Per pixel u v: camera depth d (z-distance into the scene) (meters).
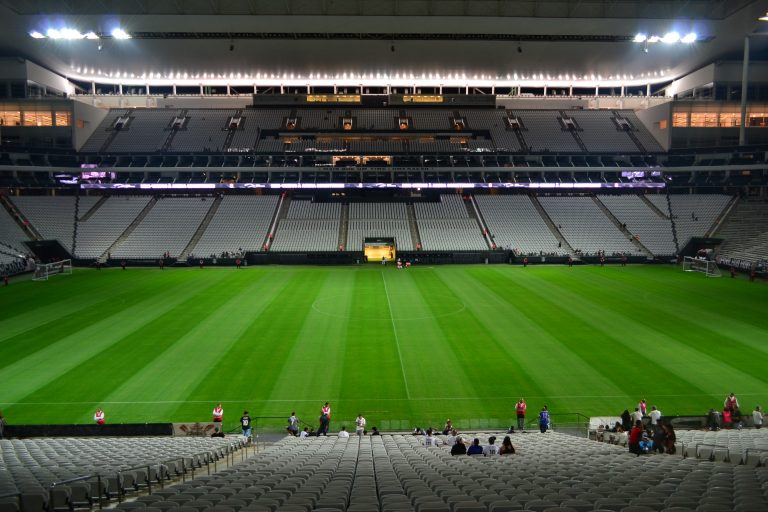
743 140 80.56
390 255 77.06
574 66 85.00
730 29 68.62
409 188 87.00
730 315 44.06
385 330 40.09
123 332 39.09
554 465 15.67
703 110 84.31
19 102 81.88
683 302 48.94
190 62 82.12
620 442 22.47
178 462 16.33
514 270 68.19
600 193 87.25
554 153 86.50
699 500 9.88
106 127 88.94
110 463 15.64
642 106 97.94
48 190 83.06
